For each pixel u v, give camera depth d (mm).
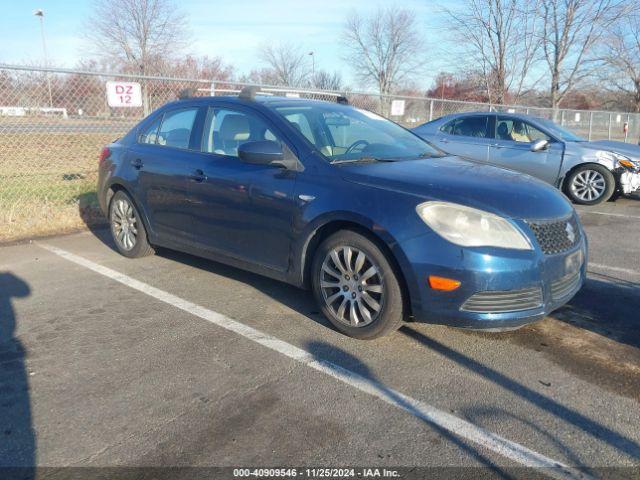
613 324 4035
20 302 4500
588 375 3312
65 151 12156
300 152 4059
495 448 2637
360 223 3562
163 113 5352
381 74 34906
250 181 4223
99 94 9219
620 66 25297
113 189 5770
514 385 3201
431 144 5004
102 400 3047
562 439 2703
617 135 20203
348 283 3723
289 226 3988
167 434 2740
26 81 8484
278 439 2699
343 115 4805
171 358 3531
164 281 5020
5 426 2805
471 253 3238
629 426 2809
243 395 3094
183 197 4809
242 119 4535
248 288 4820
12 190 8805
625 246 6293
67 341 3779
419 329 3945
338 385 3201
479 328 3318
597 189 9016
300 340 3783
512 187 3645
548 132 9281
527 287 3301
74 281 5031
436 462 2537
